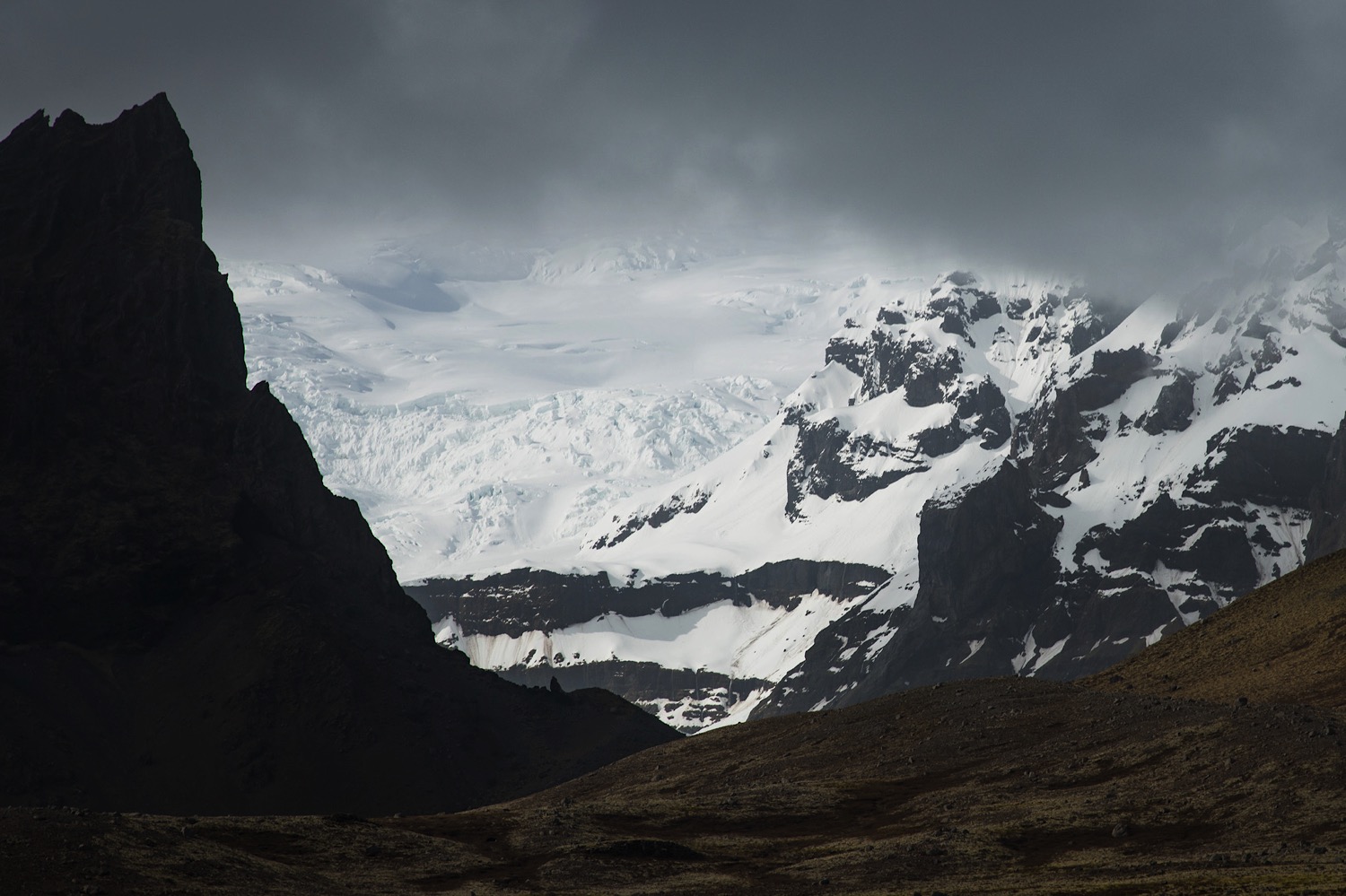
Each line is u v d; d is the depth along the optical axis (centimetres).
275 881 11656
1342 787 12619
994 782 14800
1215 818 12719
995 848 12706
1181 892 10488
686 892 12019
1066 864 12119
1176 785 13550
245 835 12794
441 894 11856
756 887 12162
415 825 14112
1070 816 13250
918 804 14525
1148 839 12569
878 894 11500
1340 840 11788
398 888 12025
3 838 11038
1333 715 14388
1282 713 14462
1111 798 13562
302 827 13175
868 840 13412
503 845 13450
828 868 12569
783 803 14925
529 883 12231
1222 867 11412
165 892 10838
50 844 11125
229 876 11462
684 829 14225
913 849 12769
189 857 11569
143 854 11338
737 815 14550
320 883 11844
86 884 10656
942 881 12044
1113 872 11731
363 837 13175
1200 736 14450
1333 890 9931
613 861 12769
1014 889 11231
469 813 15025
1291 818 12356
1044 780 14475
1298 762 13175
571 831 13725
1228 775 13400
